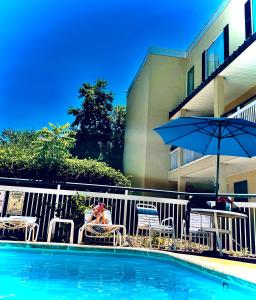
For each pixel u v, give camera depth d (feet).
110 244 22.97
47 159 36.29
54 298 9.28
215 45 48.67
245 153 21.44
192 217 23.54
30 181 21.67
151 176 53.78
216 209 18.69
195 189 53.93
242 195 20.27
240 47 34.30
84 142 86.69
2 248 16.89
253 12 39.29
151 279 12.58
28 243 17.29
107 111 91.45
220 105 39.24
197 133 21.40
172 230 22.02
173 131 21.67
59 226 23.48
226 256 17.75
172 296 10.18
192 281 12.52
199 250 21.56
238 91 44.39
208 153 22.43
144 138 56.39
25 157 36.63
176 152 50.75
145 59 62.69
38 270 13.14
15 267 13.55
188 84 57.82
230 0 44.93
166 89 58.23
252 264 14.71
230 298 10.16
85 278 12.12
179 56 60.29
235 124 19.25
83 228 20.61
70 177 35.29
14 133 110.32
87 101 89.97
